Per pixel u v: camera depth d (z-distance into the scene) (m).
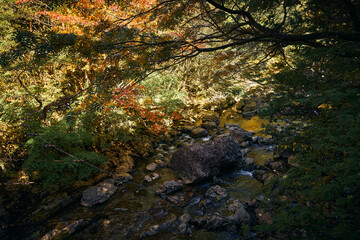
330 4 1.97
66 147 5.48
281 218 1.99
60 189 4.98
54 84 7.00
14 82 6.33
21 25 6.80
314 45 2.14
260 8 2.55
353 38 1.78
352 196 1.53
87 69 4.86
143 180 5.48
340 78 2.66
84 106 2.88
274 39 2.14
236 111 10.58
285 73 3.60
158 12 2.79
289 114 3.94
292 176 2.46
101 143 6.61
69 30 4.57
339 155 2.48
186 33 2.91
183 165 5.57
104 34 2.65
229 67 3.48
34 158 4.85
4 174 5.11
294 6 2.57
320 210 2.15
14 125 5.53
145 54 2.48
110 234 3.80
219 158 5.49
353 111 1.22
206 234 3.69
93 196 4.69
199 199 4.65
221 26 2.82
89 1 4.19
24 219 4.17
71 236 3.76
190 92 11.77
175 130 8.61
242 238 3.48
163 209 4.39
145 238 3.69
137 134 7.72
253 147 7.00
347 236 1.40
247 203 4.33
